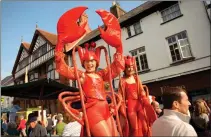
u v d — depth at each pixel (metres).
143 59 13.88
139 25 14.50
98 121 1.86
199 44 11.39
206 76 11.01
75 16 2.05
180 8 12.34
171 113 1.84
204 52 11.17
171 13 12.92
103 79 2.27
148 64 13.41
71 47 2.14
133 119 2.57
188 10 11.98
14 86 6.37
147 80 13.27
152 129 1.90
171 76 12.25
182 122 1.72
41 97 6.91
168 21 12.80
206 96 10.97
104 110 1.97
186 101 1.90
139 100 2.70
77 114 2.02
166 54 12.70
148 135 2.53
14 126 6.94
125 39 14.91
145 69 13.49
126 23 14.96
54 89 7.41
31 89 6.98
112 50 14.80
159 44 13.11
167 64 12.57
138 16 14.23
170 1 12.61
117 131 1.97
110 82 2.16
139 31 14.48
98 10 2.17
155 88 12.90
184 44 12.19
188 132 1.63
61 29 2.02
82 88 2.07
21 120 7.86
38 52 21.70
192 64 11.55
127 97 2.72
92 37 15.98
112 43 2.21
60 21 2.03
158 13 13.34
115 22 2.21
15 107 15.10
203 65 11.13
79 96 2.08
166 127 1.74
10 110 14.95
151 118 2.57
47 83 6.45
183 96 1.90
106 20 2.18
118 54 2.25
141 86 2.76
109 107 2.17
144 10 13.74
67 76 2.06
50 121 8.49
